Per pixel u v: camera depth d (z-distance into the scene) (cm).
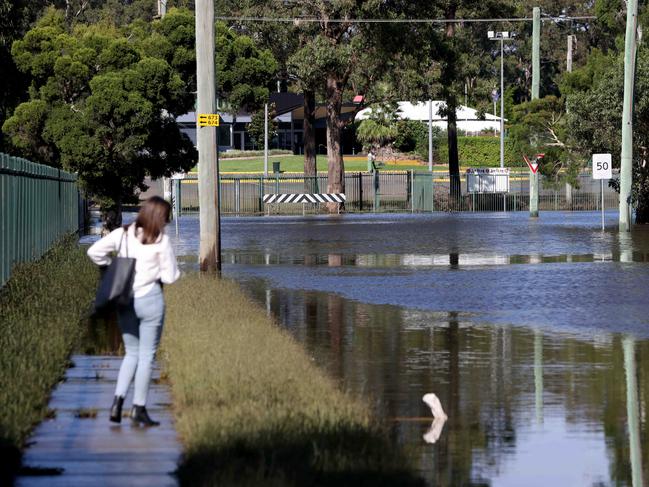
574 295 5209
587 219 13988
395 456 2053
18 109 9631
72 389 2842
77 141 9406
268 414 2272
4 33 11594
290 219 14662
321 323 4238
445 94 17350
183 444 2245
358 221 13875
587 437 2375
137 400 2439
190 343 3195
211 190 6138
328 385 2677
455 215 15900
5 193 4894
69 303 4275
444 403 2731
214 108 6084
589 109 12206
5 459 2100
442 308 4725
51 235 7362
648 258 7519
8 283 4791
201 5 6009
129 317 2441
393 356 3444
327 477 1908
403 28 16062
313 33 16400
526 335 3903
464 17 18775
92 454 2172
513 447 2283
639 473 2078
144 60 9569
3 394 2472
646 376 3091
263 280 6022
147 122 9481
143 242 2430
